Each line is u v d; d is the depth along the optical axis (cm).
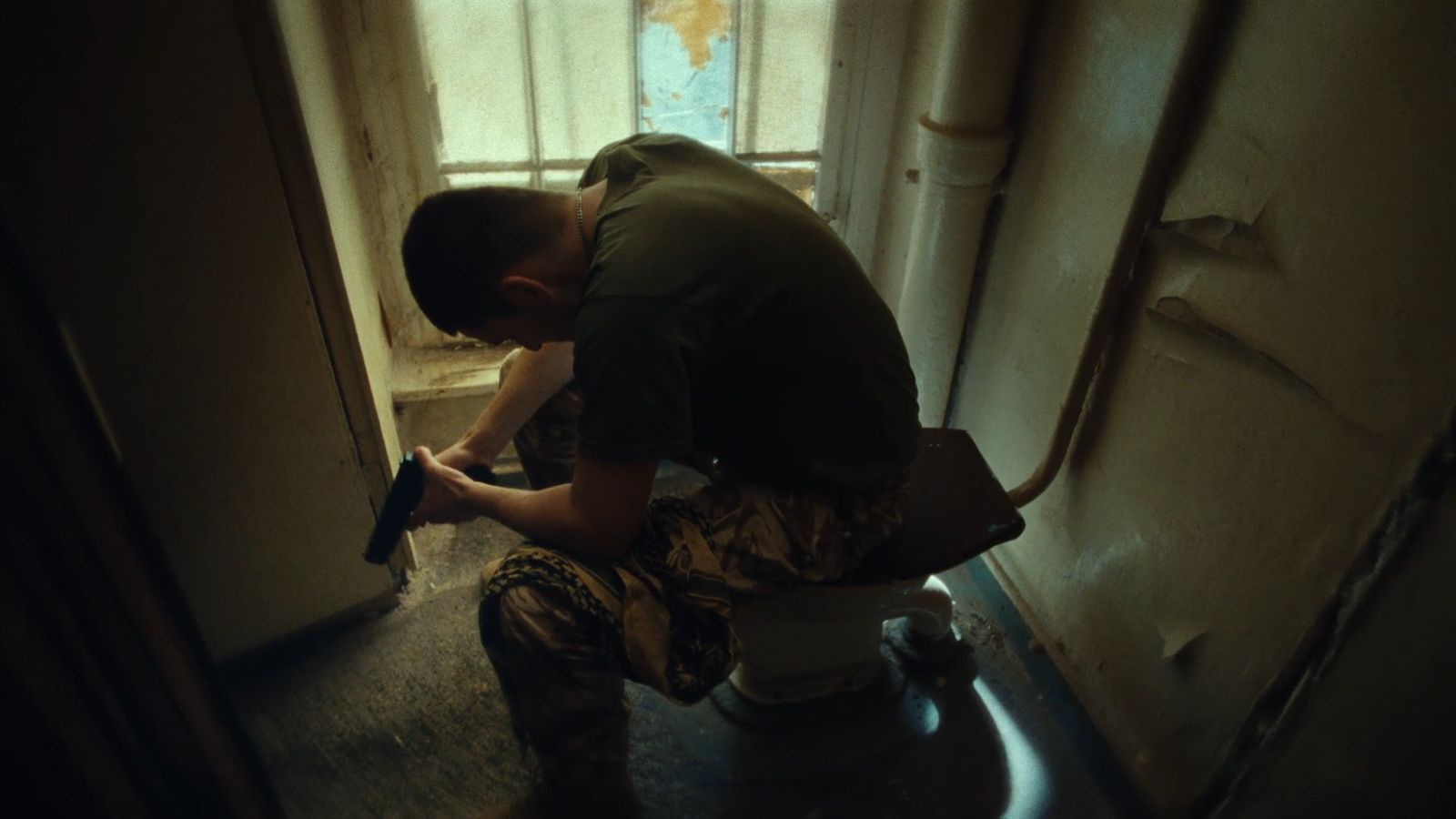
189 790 83
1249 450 95
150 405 104
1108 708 126
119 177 90
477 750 125
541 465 134
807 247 94
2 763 68
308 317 111
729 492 103
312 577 133
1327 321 84
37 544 63
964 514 115
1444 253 72
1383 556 78
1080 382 119
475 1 141
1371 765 79
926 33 145
